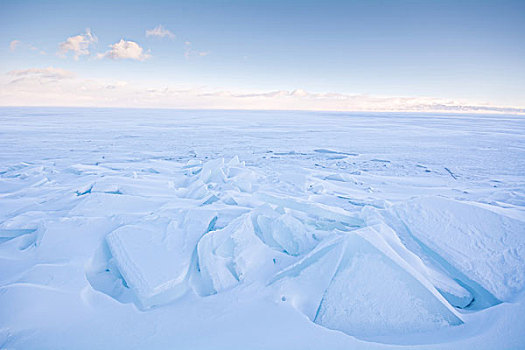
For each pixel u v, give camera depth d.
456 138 19.98
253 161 10.49
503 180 7.92
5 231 3.40
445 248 2.90
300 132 23.66
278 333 1.76
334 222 3.81
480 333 1.79
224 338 1.72
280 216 3.34
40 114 47.72
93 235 3.09
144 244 2.82
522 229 2.83
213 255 2.66
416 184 7.37
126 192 5.13
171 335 1.76
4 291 2.04
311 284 2.28
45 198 4.79
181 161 10.18
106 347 1.66
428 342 1.75
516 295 2.19
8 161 9.29
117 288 2.42
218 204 4.35
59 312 1.94
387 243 2.58
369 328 1.94
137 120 36.19
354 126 32.06
